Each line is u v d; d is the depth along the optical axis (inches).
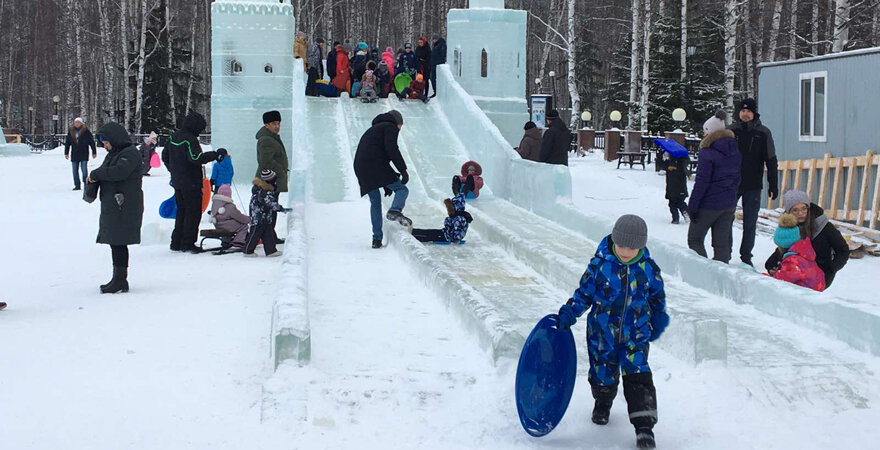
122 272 360.2
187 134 467.2
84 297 349.7
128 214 358.0
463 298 288.0
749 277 315.6
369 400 219.6
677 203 625.9
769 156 442.0
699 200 404.8
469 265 407.2
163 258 453.4
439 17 2509.8
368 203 597.3
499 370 235.8
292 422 206.4
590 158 1201.4
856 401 228.7
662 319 204.5
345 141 727.1
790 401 226.8
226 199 474.3
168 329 293.3
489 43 841.5
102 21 1969.7
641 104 1328.7
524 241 420.2
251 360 256.2
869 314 256.7
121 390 229.0
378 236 449.1
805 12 1601.9
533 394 199.6
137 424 205.3
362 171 447.5
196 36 2615.7
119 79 2755.9
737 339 272.4
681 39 1386.6
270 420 206.8
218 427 204.2
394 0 2783.0
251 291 360.5
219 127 812.0
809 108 655.8
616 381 206.5
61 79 2741.1
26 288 371.6
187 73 2233.0
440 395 224.5
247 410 215.5
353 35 2229.3
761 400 226.1
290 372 228.8
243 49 810.8
